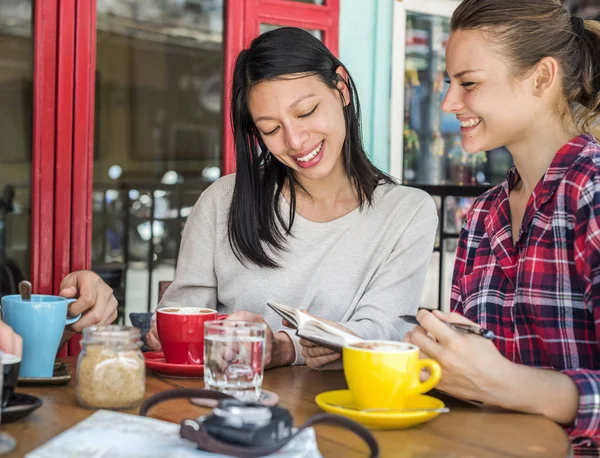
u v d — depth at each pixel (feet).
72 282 5.32
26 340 4.23
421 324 4.00
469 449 3.34
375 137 10.94
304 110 5.69
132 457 2.92
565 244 4.53
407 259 6.17
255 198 6.18
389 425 3.61
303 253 6.20
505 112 4.72
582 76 4.82
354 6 10.67
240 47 10.35
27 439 3.29
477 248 5.30
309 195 6.34
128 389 3.78
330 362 5.03
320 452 3.26
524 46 4.64
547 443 3.45
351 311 6.05
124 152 14.23
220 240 6.38
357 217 6.29
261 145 6.21
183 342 4.62
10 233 9.41
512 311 4.85
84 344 3.84
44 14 9.13
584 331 4.49
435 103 11.34
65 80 9.30
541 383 3.92
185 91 13.85
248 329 3.96
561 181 4.58
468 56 4.71
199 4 11.98
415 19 11.07
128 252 12.25
